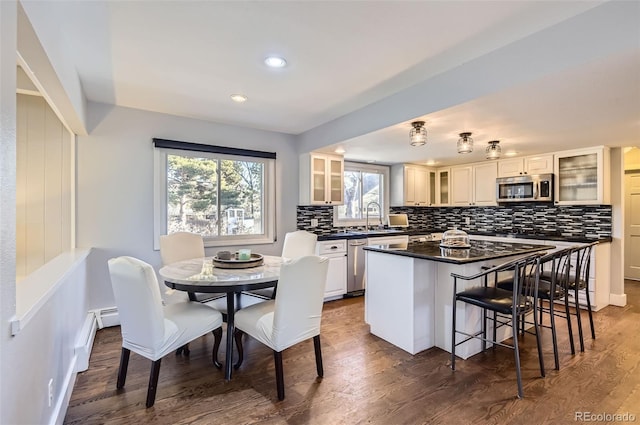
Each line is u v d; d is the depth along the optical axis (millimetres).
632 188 5641
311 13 1825
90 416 1894
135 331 2045
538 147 4164
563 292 2723
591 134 3445
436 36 2059
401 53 2273
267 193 4457
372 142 3871
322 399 2076
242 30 1995
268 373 2410
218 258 2785
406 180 5699
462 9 1785
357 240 4625
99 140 3322
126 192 3457
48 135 3166
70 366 2150
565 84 2107
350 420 1877
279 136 4539
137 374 2375
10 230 1093
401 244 3461
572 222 4633
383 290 3027
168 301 2945
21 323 1139
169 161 3762
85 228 3264
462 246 3053
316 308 2297
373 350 2805
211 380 2305
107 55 2301
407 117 2902
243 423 1847
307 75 2631
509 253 2781
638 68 1879
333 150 4414
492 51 2242
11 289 1104
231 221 4203
